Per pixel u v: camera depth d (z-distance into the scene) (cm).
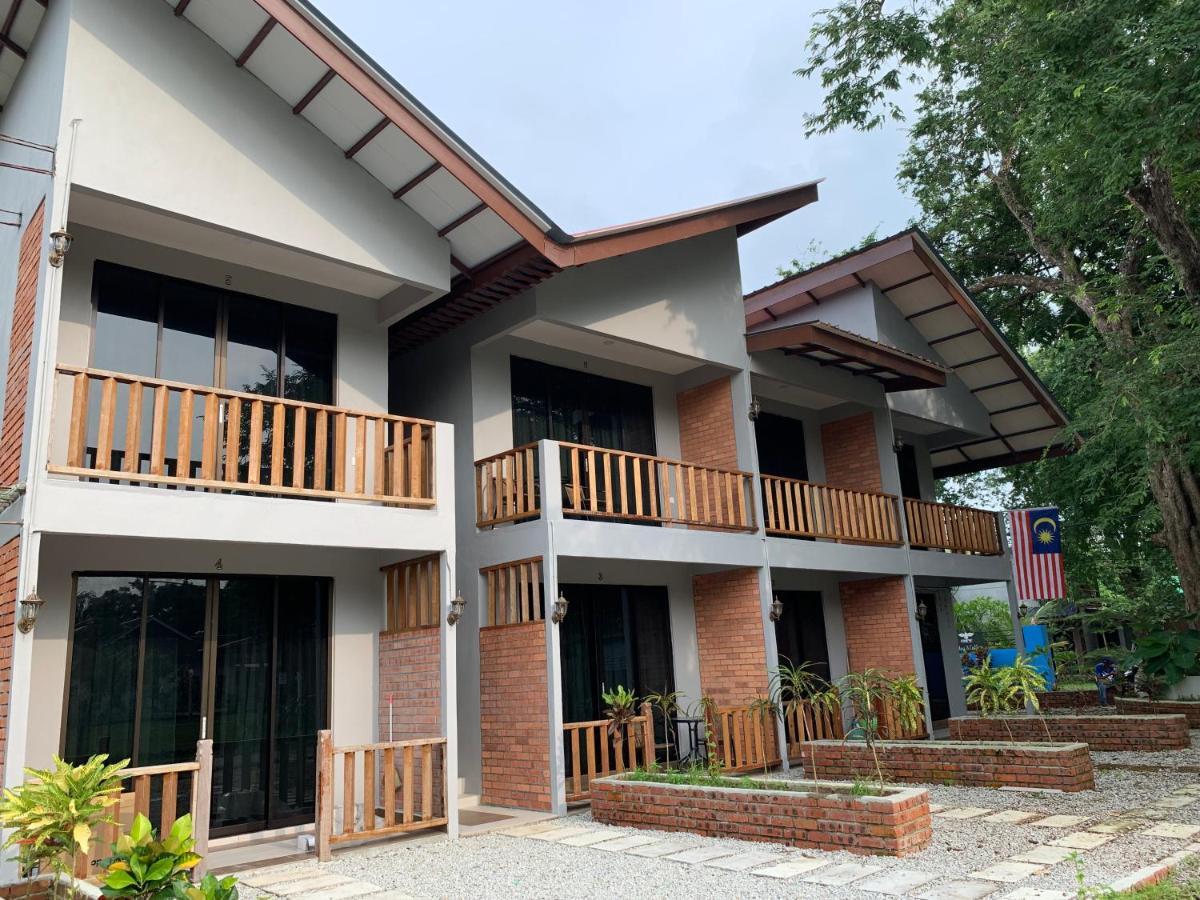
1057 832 742
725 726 1118
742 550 1191
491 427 1119
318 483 804
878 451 1520
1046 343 2289
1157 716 1195
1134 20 1005
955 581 1800
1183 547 1681
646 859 704
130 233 846
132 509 700
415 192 915
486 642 1032
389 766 797
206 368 902
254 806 860
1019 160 1856
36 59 847
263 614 906
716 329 1262
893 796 705
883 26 1590
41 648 763
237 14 788
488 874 671
